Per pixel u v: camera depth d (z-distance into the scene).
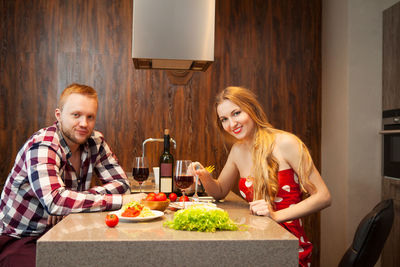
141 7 2.11
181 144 3.55
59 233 1.21
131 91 3.51
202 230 1.26
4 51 3.38
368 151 3.09
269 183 1.73
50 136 1.74
